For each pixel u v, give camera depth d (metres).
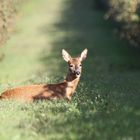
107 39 44.16
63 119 11.52
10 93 14.40
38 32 47.59
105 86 17.66
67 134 10.38
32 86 14.43
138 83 20.19
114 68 31.98
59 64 32.97
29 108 13.02
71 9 62.09
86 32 47.81
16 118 11.91
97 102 13.43
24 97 14.25
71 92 14.52
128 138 9.90
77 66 14.56
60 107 12.91
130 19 30.61
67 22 53.34
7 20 25.09
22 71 30.91
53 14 58.47
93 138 10.02
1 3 24.31
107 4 54.12
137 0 30.16
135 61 35.22
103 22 53.03
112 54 37.84
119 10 32.81
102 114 11.81
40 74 27.45
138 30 30.92
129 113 11.76
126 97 14.56
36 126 11.09
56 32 47.81
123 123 10.88
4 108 13.02
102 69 31.23
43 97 14.24
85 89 16.23
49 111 12.60
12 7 26.78
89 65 32.88
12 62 34.38
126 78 22.58
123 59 35.84
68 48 39.75
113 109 12.45
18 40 43.41
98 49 39.69
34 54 37.56
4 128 10.95
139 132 10.28
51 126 10.99
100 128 10.61
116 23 47.03
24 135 10.43
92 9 61.88
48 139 10.15
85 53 14.96
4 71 31.22
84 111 12.33
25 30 48.06
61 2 67.38
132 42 32.12
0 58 33.56
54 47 40.38
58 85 14.46
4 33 24.88
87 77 22.34
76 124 10.99
